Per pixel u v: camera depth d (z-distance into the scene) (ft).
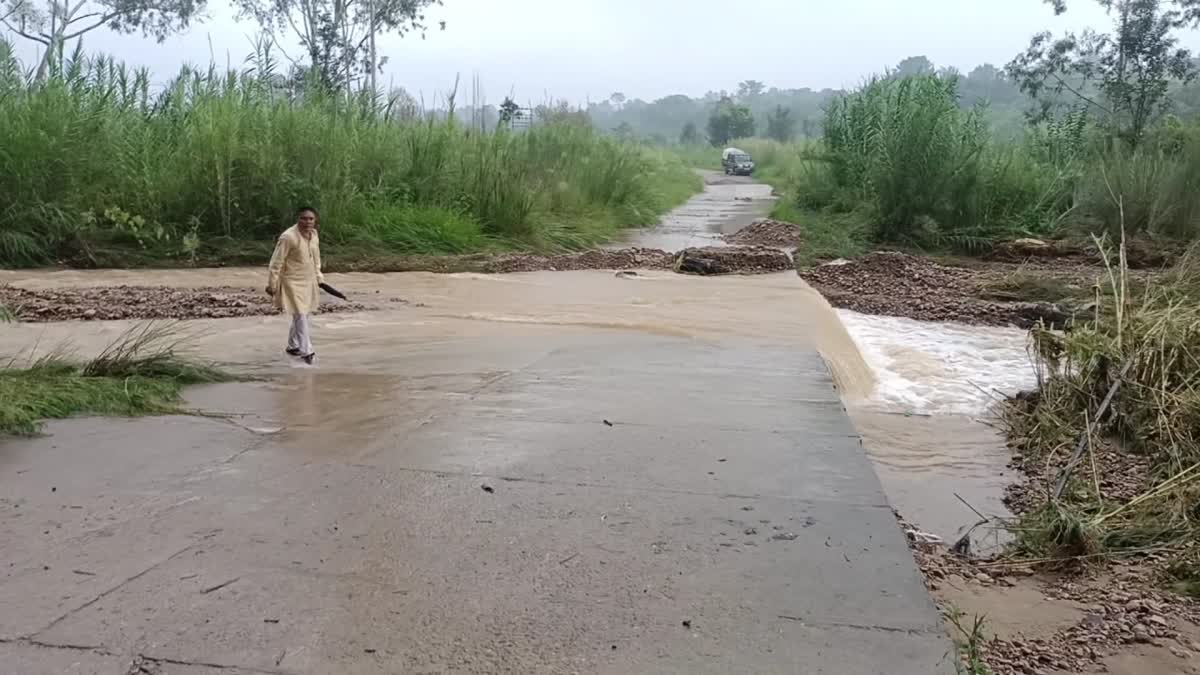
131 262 50.83
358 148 60.44
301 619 11.49
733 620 11.57
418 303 39.22
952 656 10.87
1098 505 19.16
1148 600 14.79
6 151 49.78
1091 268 55.01
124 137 55.62
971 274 52.90
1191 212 59.67
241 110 56.80
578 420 20.43
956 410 27.30
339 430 19.63
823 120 93.04
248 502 15.38
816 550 13.61
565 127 86.07
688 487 16.19
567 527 14.39
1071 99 98.17
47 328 31.65
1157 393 23.50
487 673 10.35
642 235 71.92
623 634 11.21
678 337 31.22
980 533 18.42
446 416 20.74
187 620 11.45
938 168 63.57
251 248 53.57
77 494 15.70
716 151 227.61
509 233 61.98
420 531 14.20
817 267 54.39
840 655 10.80
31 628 11.22
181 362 24.54
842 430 19.74
